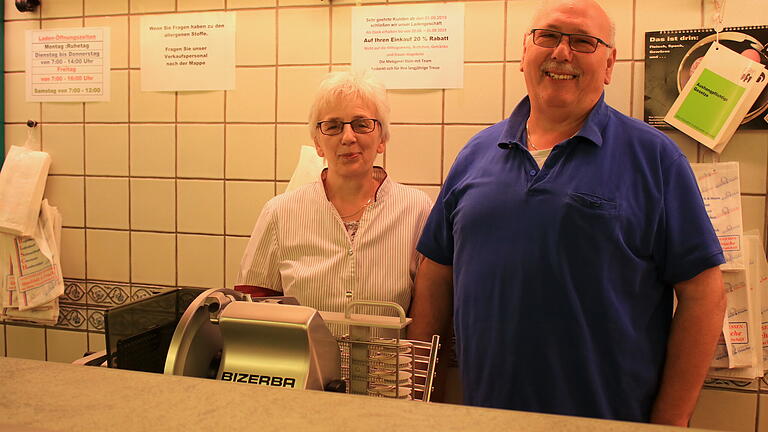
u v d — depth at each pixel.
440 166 1.57
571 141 1.16
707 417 1.44
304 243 1.38
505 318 1.18
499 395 1.20
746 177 1.40
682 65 1.40
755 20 1.35
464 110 1.54
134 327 1.16
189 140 1.72
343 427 0.41
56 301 1.83
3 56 1.84
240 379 0.80
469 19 1.53
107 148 1.78
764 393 1.40
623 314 1.14
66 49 1.79
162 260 1.77
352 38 1.59
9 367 0.52
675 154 1.15
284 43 1.64
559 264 1.14
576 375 1.15
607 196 1.12
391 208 1.40
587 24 1.15
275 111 1.66
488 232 1.21
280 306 0.82
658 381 1.20
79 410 0.43
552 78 1.18
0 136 1.84
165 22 1.71
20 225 1.74
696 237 1.12
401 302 1.36
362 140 1.33
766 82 1.35
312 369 0.79
